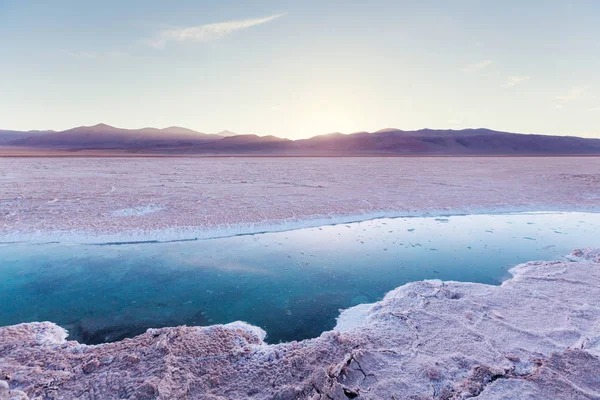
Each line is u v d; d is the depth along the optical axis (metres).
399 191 15.30
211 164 36.25
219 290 5.59
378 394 2.95
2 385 2.89
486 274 6.27
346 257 7.18
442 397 2.94
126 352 3.66
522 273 6.06
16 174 22.67
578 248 7.50
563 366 3.25
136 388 3.02
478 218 10.77
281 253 7.41
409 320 4.30
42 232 8.51
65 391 3.04
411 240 8.45
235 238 8.45
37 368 3.36
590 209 11.92
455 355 3.51
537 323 4.14
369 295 5.43
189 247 7.75
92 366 3.38
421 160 46.56
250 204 12.07
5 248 7.54
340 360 3.47
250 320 4.65
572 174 23.66
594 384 3.01
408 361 3.44
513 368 3.29
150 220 9.70
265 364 3.44
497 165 34.84
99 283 5.83
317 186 17.05
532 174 23.78
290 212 10.84
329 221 10.05
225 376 3.26
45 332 4.20
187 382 3.11
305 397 2.94
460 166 33.19
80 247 7.66
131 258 7.04
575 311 4.40
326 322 4.61
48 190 15.16
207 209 11.19
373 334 3.99
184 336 4.00
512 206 12.25
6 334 4.07
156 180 19.84
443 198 13.52
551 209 11.94
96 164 34.47
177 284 5.81
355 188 16.28
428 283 5.54
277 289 5.64
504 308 4.58
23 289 5.57
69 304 5.08
